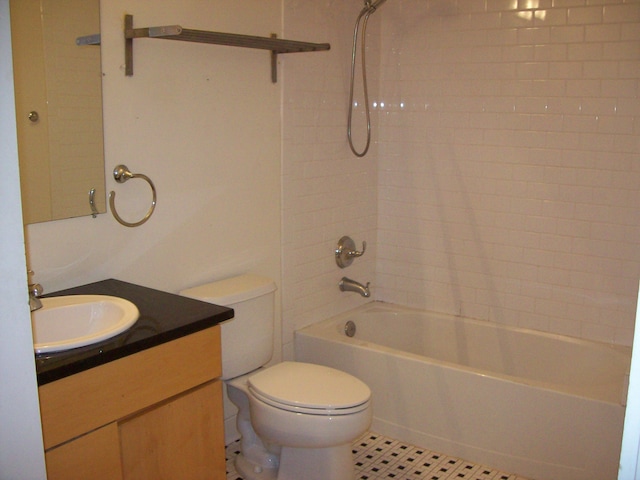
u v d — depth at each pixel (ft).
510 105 10.27
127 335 5.92
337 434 7.47
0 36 3.13
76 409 5.39
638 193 9.44
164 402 6.24
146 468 6.14
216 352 6.64
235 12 8.84
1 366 3.36
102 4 7.25
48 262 7.12
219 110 8.82
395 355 9.64
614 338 9.93
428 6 10.81
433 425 9.45
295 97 9.93
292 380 8.04
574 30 9.58
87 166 7.34
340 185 11.01
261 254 9.79
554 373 10.32
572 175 9.90
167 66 8.06
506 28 10.13
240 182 9.29
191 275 8.77
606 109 9.50
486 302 11.00
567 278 10.18
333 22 10.40
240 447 9.14
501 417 8.85
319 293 10.94
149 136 7.98
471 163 10.78
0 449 3.41
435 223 11.32
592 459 8.27
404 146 11.46
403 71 11.25
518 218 10.46
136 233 8.00
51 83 6.88
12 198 3.28
